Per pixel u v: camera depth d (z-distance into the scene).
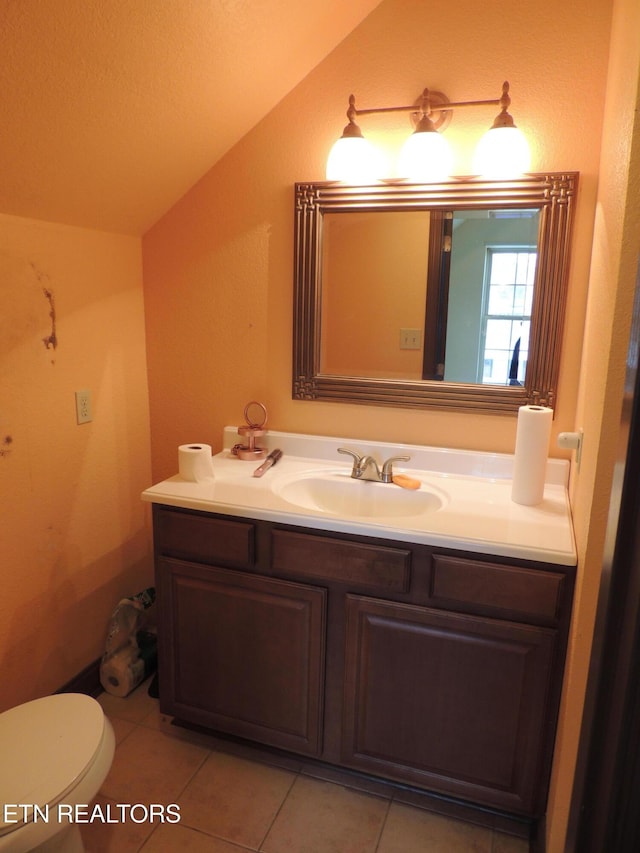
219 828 1.60
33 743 1.31
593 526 1.19
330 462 2.04
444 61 1.73
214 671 1.79
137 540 2.31
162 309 2.17
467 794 1.60
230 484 1.82
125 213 1.95
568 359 1.79
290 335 2.05
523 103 1.69
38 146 1.46
